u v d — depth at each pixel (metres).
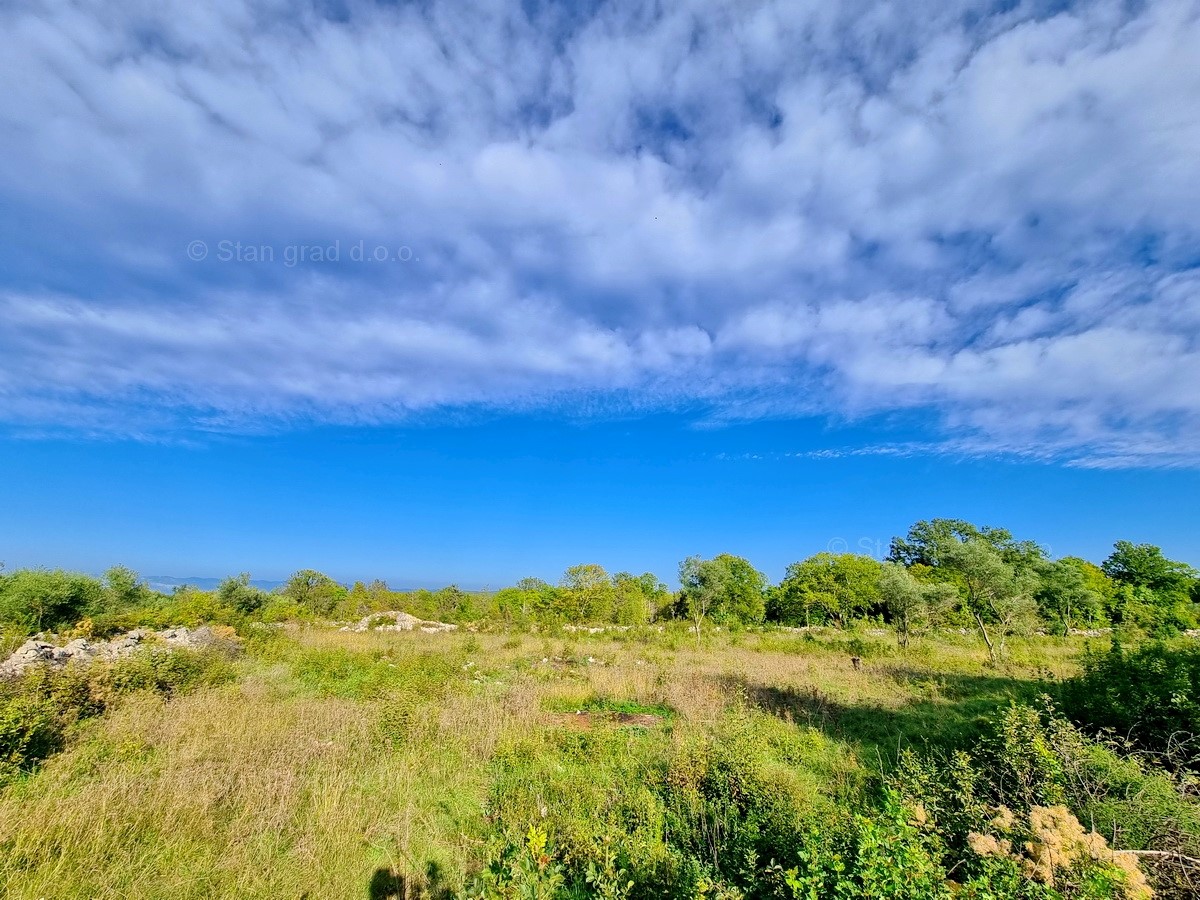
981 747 6.61
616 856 4.60
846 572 40.12
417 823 5.77
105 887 4.26
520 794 6.34
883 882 3.32
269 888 4.46
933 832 4.40
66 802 5.31
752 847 4.86
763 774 6.36
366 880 4.70
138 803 5.51
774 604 46.50
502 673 15.08
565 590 34.00
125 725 7.85
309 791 6.19
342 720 8.71
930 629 31.06
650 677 14.09
